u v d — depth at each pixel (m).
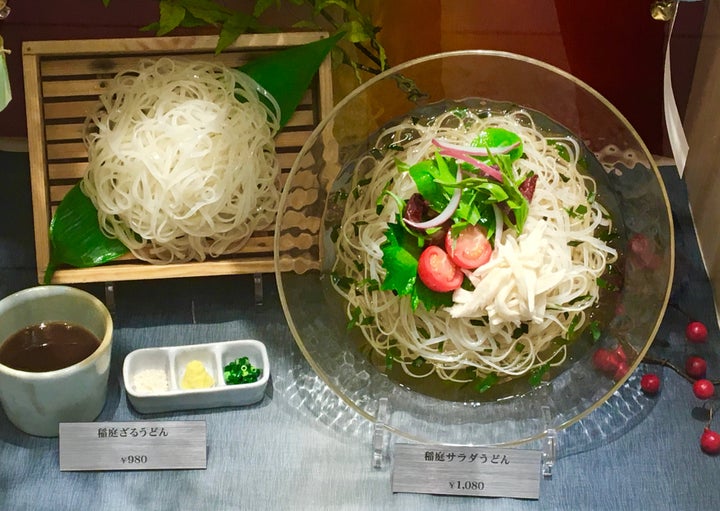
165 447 0.62
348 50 0.73
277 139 0.70
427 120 0.67
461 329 0.63
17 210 0.76
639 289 0.66
